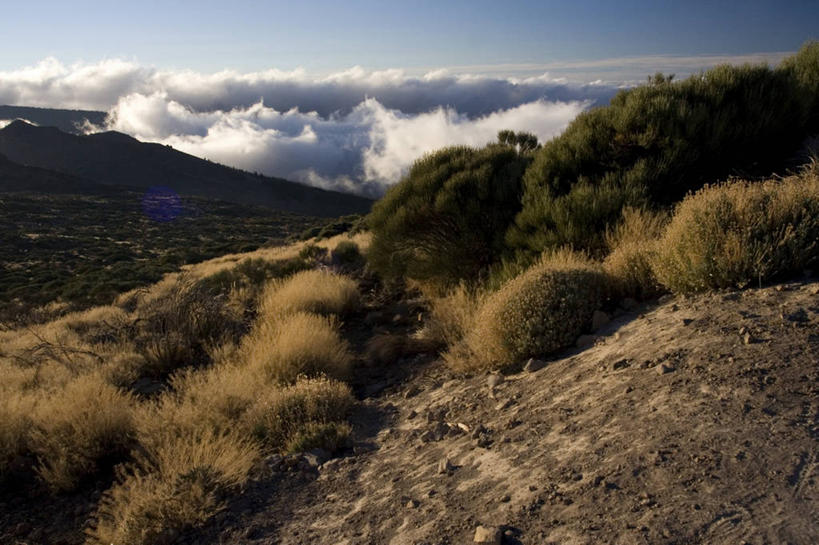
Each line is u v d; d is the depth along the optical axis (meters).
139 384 7.86
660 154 8.98
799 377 3.45
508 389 5.20
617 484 2.95
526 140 14.31
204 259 52.44
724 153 8.96
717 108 9.14
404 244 10.90
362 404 6.31
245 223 127.75
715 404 3.42
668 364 4.12
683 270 5.50
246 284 15.05
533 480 3.31
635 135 9.05
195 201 173.75
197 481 4.23
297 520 3.84
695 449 3.03
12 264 61.62
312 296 10.98
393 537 3.25
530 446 3.80
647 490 2.81
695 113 8.84
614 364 4.56
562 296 5.88
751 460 2.80
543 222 8.68
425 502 3.54
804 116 9.06
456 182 10.34
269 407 5.63
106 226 107.69
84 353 9.05
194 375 7.10
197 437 5.25
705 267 5.29
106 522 4.25
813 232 4.96
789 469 2.67
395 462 4.45
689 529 2.44
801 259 4.92
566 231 7.99
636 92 9.72
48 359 9.12
